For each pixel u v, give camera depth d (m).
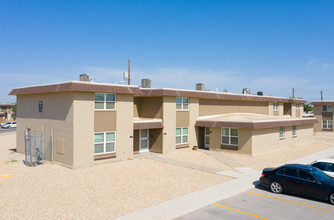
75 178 14.95
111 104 19.17
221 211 10.45
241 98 30.94
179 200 11.48
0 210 10.26
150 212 10.12
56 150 18.48
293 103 42.00
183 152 24.02
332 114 47.62
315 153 24.78
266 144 24.14
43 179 14.74
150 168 17.53
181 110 24.92
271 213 10.29
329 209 10.75
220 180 14.80
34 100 20.66
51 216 9.70
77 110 17.17
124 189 13.01
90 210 10.30
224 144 24.12
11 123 66.75
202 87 28.58
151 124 22.45
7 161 19.52
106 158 18.84
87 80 20.41
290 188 12.26
